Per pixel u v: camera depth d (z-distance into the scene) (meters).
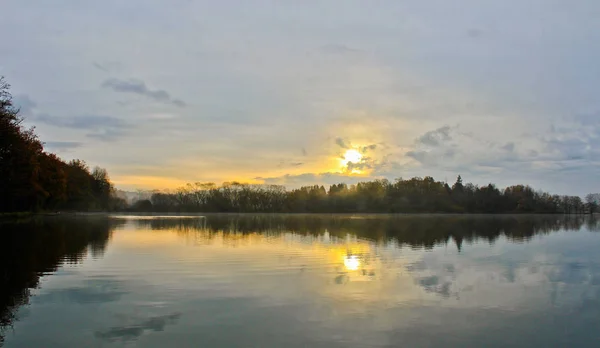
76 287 18.34
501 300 16.86
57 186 94.81
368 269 23.70
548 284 20.08
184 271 22.41
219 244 36.66
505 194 186.12
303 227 66.44
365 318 14.23
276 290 18.08
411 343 12.09
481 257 29.53
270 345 11.77
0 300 16.09
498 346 11.98
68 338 12.13
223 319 13.95
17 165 66.81
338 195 196.50
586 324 13.90
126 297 16.67
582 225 86.50
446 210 180.00
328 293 17.64
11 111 53.28
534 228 71.00
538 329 13.39
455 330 13.21
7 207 77.81
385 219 114.56
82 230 51.12
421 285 19.48
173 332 12.70
